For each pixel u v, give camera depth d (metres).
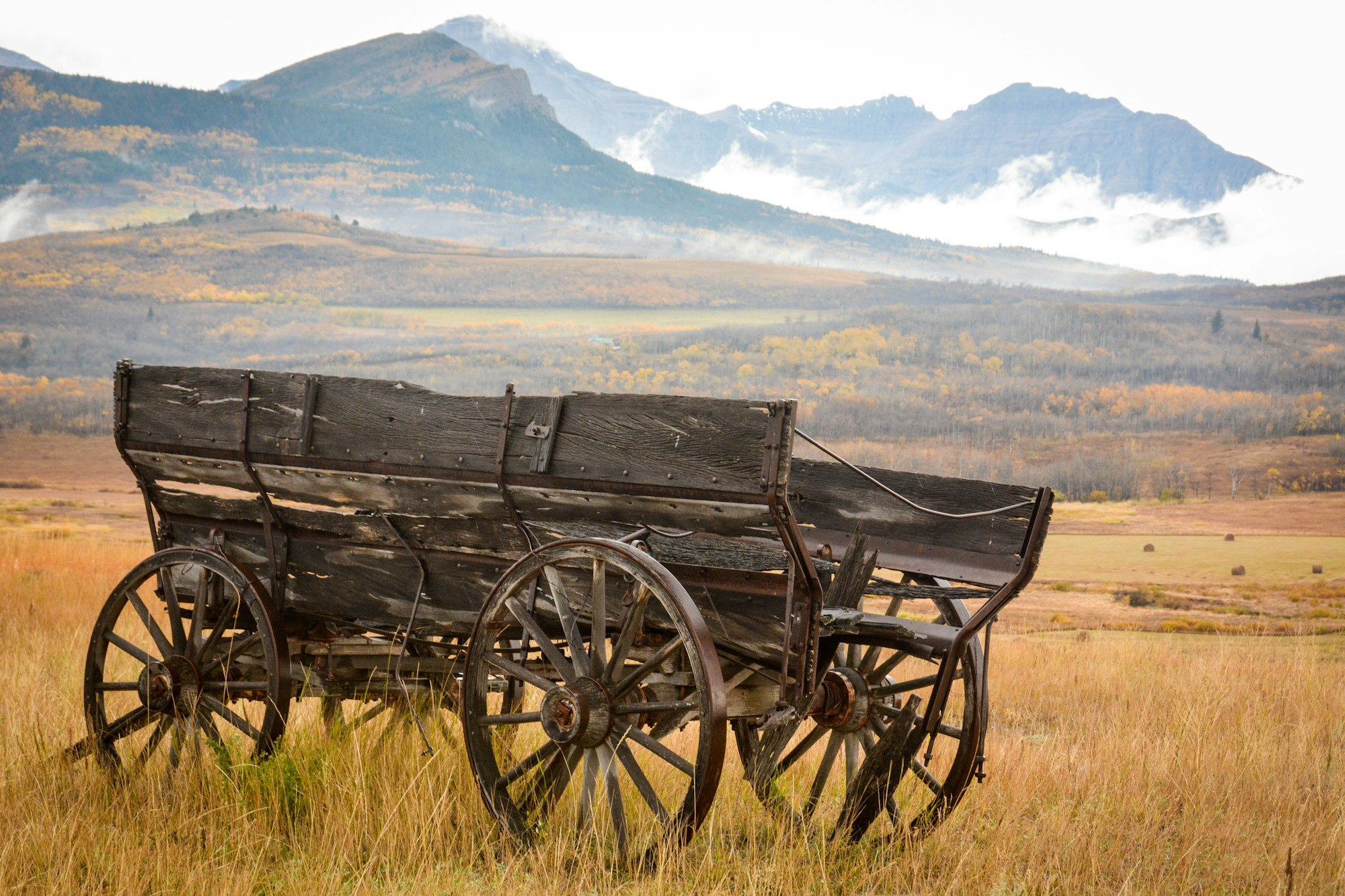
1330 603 64.31
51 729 7.68
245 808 5.98
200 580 6.87
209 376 6.66
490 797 5.74
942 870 5.73
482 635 5.76
